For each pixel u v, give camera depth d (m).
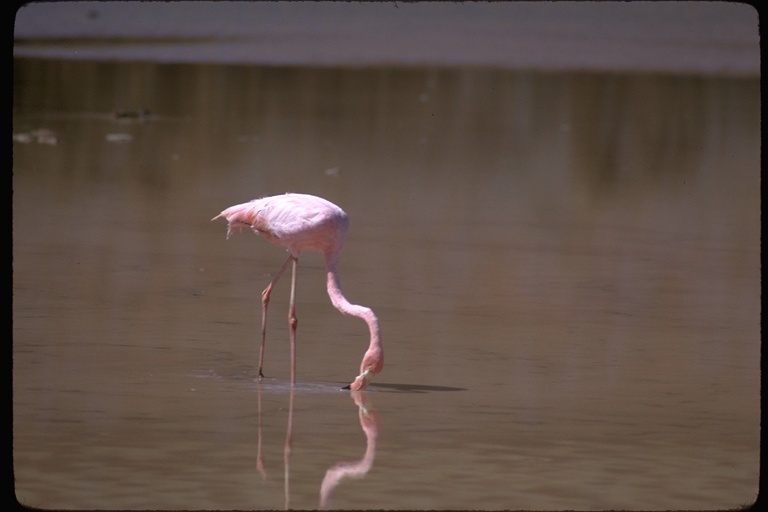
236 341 18.78
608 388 16.69
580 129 45.81
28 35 68.94
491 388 16.62
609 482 12.91
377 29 78.81
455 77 60.12
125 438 13.96
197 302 21.11
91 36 70.00
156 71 57.62
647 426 14.96
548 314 21.09
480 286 23.14
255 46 68.94
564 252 26.55
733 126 47.16
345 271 24.02
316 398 15.98
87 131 41.09
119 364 17.19
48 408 15.02
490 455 13.74
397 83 57.44
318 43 71.44
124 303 20.77
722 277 24.50
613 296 22.64
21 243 25.20
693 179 36.62
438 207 31.27
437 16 85.06
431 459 13.55
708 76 61.88
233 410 15.29
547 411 15.53
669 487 12.79
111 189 31.70
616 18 84.06
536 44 74.12
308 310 20.98
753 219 30.98
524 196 33.38
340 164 36.88
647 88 57.22
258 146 39.38
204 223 28.17
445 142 42.00
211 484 12.56
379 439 14.24
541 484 12.82
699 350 18.89
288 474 12.94
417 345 18.84
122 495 12.17
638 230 29.38
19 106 45.84
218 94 51.50
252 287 22.44
